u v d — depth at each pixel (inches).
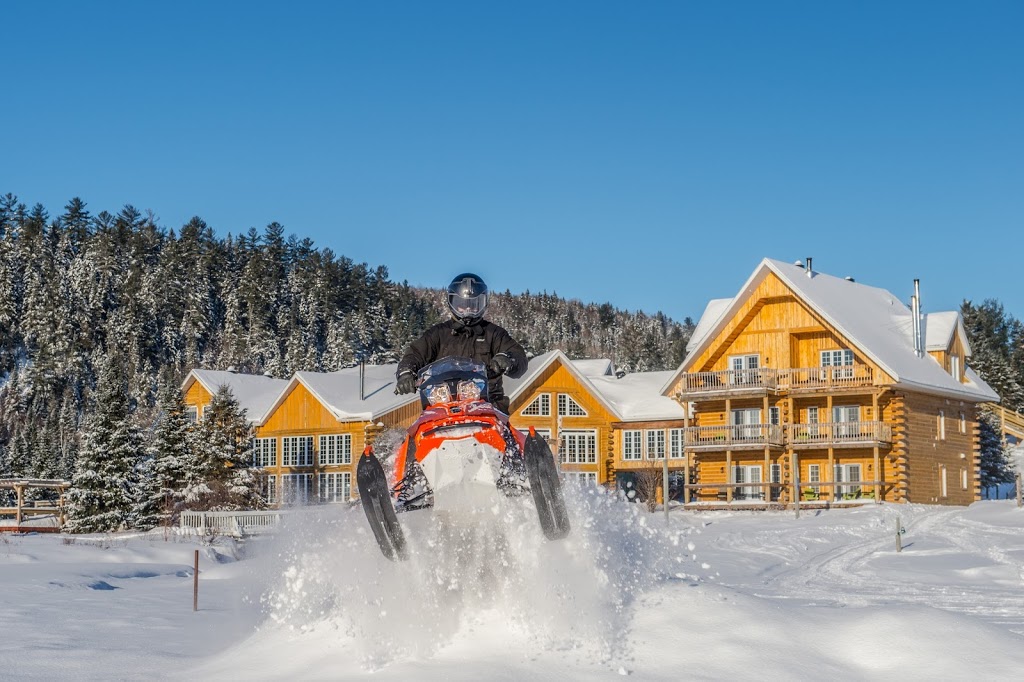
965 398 2082.9
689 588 398.9
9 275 6127.0
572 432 2267.5
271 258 7401.6
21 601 592.1
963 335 2176.4
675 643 350.0
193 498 1860.2
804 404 2001.7
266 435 2397.9
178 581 762.2
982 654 347.9
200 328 6220.5
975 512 1556.3
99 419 1962.4
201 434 1946.4
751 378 1969.7
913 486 1914.4
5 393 4987.7
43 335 5556.1
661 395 2165.4
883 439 1879.9
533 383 2255.2
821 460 1952.5
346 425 2272.4
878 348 1937.7
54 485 1995.6
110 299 6156.5
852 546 1106.7
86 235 7101.4
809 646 355.9
